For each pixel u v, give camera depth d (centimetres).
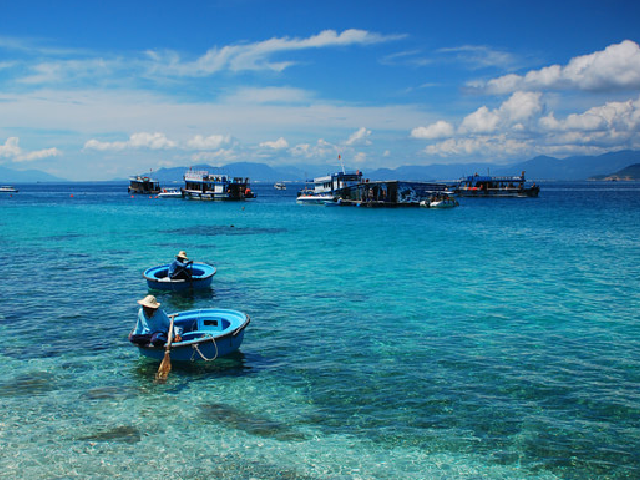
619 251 3581
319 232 4972
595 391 1198
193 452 937
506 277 2608
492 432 1010
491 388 1213
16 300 2042
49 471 871
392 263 3058
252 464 900
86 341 1540
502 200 13375
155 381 1248
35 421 1040
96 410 1095
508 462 910
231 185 11700
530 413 1088
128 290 2250
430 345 1524
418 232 4962
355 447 958
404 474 873
